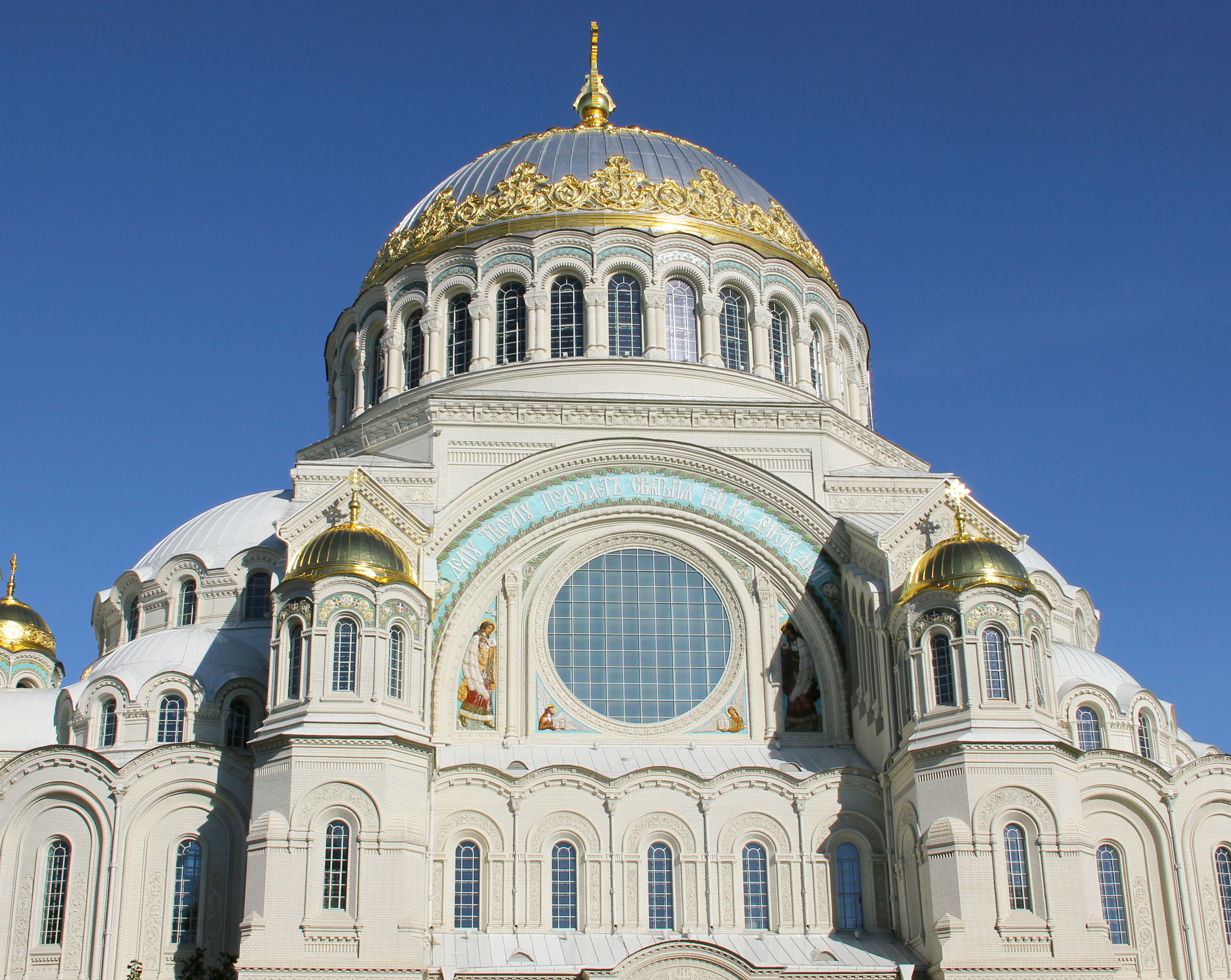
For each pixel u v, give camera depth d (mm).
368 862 48781
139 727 58125
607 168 73188
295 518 57188
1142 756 60375
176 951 52750
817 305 73625
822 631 59875
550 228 70812
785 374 71688
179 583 67875
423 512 59625
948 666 52906
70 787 53938
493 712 57500
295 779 49312
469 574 59031
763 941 52219
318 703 50750
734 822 54031
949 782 50781
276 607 53000
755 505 61656
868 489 63344
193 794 54375
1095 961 48719
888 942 52500
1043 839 50062
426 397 64250
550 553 60219
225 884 53656
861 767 55312
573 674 58719
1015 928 48844
